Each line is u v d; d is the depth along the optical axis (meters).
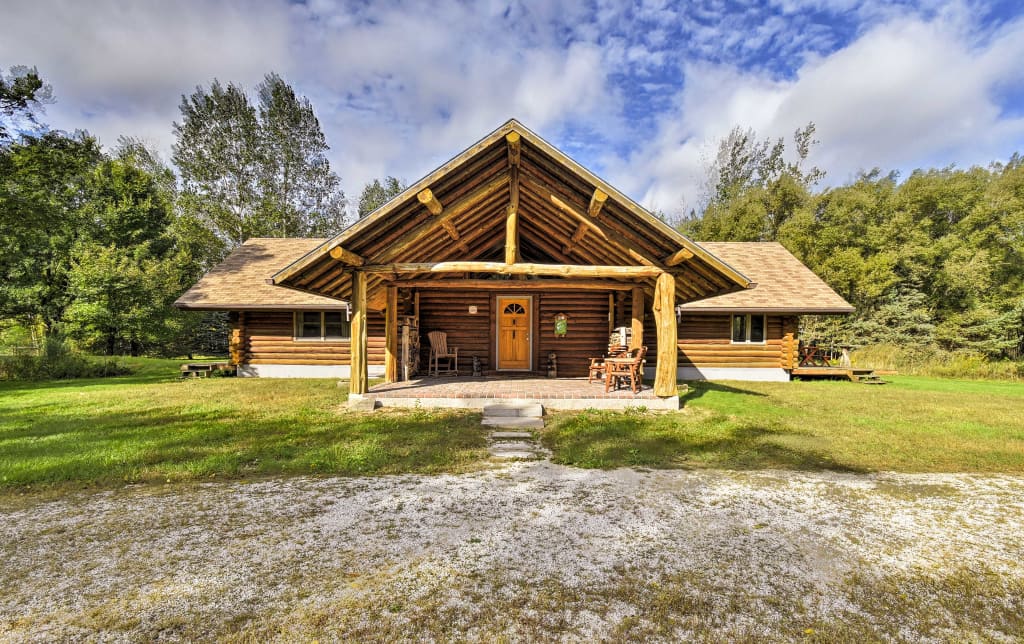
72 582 2.83
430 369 12.59
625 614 2.51
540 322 13.25
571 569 2.98
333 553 3.18
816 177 33.34
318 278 9.23
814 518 3.85
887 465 5.33
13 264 19.92
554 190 8.39
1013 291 25.80
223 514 3.86
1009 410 8.91
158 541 3.37
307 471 4.99
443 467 5.16
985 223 27.86
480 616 2.48
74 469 4.88
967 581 2.92
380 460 5.33
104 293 18.86
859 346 22.56
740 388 12.01
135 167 28.30
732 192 36.66
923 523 3.78
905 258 25.75
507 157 8.18
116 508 3.98
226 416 7.93
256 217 28.69
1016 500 4.31
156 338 20.58
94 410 8.49
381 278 10.26
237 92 28.20
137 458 5.30
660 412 8.41
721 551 3.25
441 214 8.35
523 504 4.09
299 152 30.39
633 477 4.85
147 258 23.89
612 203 8.04
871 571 3.02
